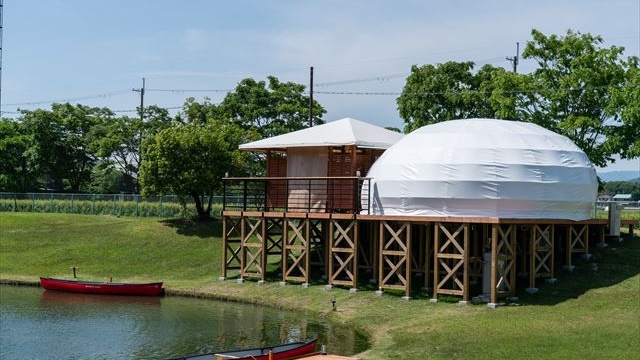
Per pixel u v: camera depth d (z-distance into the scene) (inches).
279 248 1964.8
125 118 3366.1
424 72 2546.8
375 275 1601.9
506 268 1395.2
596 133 2062.0
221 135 2432.3
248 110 3095.5
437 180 1424.7
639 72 1888.5
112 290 1798.7
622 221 1722.4
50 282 1877.5
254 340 1272.1
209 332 1344.7
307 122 3142.2
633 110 1782.7
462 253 1385.3
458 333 1168.2
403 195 1464.1
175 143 2354.8
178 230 2354.8
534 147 1445.6
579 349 1013.8
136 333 1342.3
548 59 2139.5
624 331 1091.9
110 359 1154.0
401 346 1133.7
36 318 1497.3
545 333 1117.1
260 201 2053.4
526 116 2114.9
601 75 2036.2
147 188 2390.5
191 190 2372.0
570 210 1475.1
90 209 2918.3
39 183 3929.6
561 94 2046.0
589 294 1363.2
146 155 2427.4
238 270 1957.4
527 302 1362.0
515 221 1370.6
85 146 3715.6
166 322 1441.9
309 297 1583.4
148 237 2305.6
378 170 1531.7
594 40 2106.3
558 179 1438.2
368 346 1202.0
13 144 3592.5
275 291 1675.7
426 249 1494.8
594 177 1525.6
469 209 1412.4
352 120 1807.3
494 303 1342.3
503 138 1445.6
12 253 2252.7
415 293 1494.8
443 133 1486.2
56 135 3663.9
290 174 1755.7
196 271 2022.6
